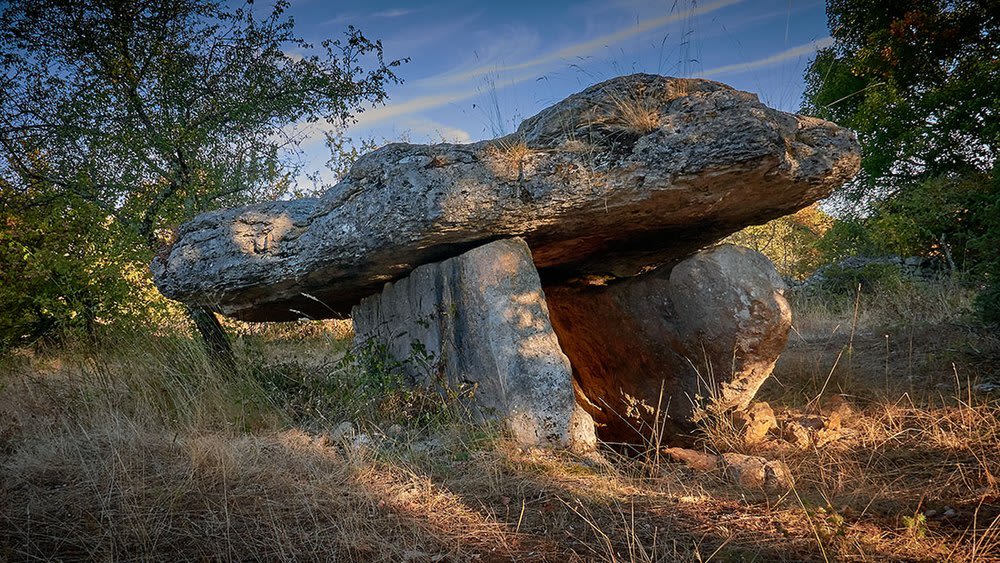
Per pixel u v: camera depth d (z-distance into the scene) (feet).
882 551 8.02
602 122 13.00
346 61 28.22
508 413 12.75
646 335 15.49
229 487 10.52
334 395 15.71
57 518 9.49
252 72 27.32
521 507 9.86
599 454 12.48
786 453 12.51
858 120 49.78
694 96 12.55
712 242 16.63
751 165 11.80
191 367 17.24
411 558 8.31
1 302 25.21
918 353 18.70
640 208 13.10
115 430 12.92
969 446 11.43
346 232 14.24
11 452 12.83
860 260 38.11
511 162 12.96
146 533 8.84
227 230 16.57
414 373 15.47
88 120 25.36
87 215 25.22
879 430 12.92
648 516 9.46
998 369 15.84
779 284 13.42
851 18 53.52
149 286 25.61
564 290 17.70
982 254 22.18
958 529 8.49
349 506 9.75
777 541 8.46
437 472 11.33
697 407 14.29
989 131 42.93
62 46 24.49
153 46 24.95
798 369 18.20
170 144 24.57
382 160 13.94
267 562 8.27
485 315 13.41
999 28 47.47
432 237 13.41
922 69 51.16
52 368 21.03
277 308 18.30
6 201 26.07
